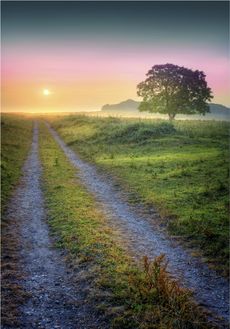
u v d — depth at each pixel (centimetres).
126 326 1022
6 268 1411
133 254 1505
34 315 1112
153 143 4138
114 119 6975
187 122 6053
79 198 2317
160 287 1158
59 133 6956
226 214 1819
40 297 1212
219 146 3709
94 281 1270
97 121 7062
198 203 2036
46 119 12000
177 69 7144
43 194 2470
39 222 1936
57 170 3256
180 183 2447
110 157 3709
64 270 1402
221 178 2425
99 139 4900
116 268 1351
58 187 2608
